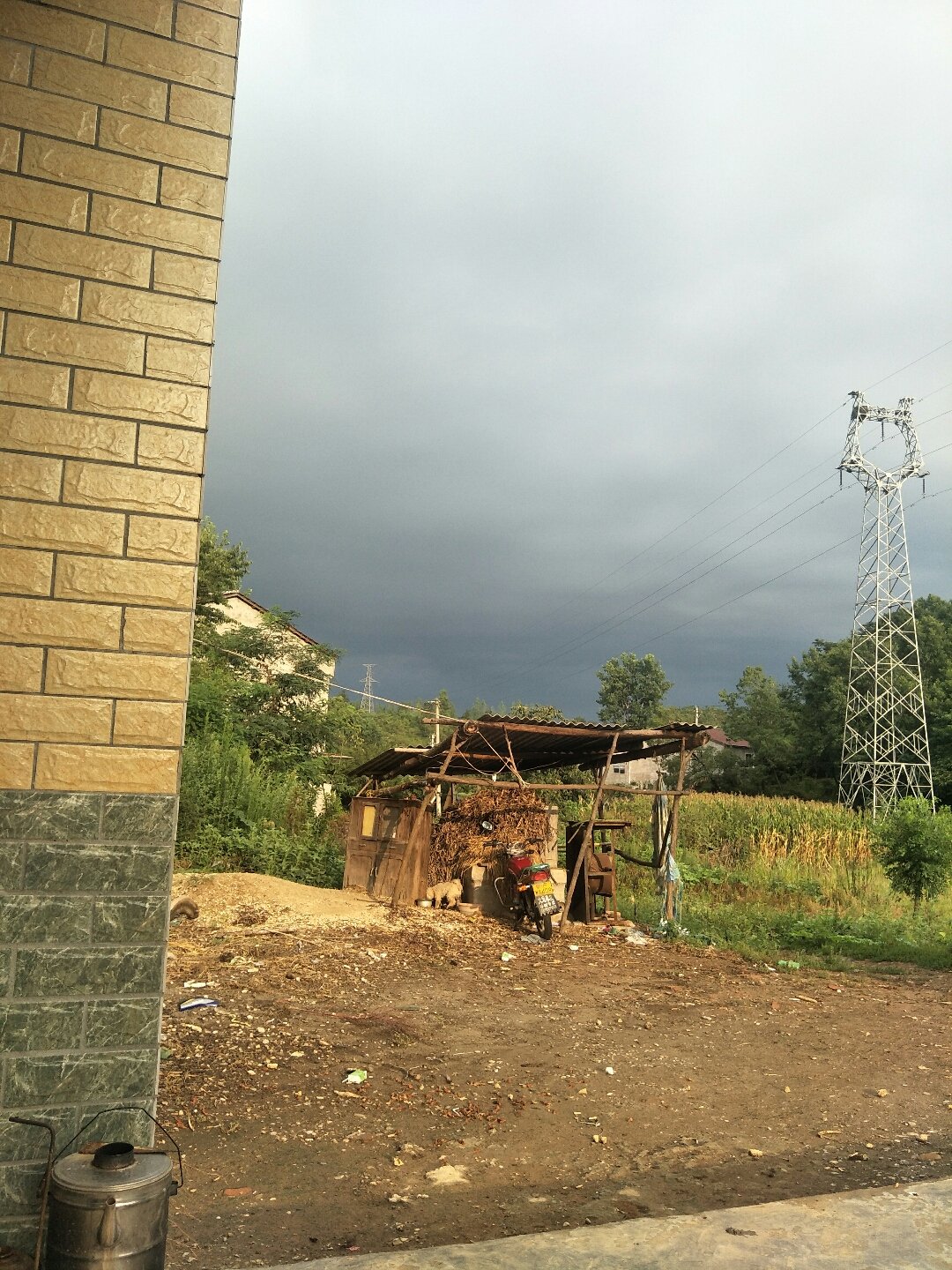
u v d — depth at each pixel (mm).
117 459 2986
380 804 14219
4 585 2836
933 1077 6098
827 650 57844
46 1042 2811
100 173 3027
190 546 3059
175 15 3164
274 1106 5039
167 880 2961
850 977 9930
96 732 2912
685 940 11781
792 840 21047
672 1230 3342
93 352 2980
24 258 2920
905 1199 3623
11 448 2867
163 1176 2645
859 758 50094
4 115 2926
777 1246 3215
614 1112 5199
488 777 14445
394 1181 4160
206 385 3119
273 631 26156
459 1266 3049
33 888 2820
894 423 47719
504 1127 4895
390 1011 7371
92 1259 2494
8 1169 2758
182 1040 6133
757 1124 5078
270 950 9461
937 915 14414
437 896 12875
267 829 17031
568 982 9008
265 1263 3348
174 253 3104
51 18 3002
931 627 54000
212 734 19484
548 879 11578
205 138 3178
